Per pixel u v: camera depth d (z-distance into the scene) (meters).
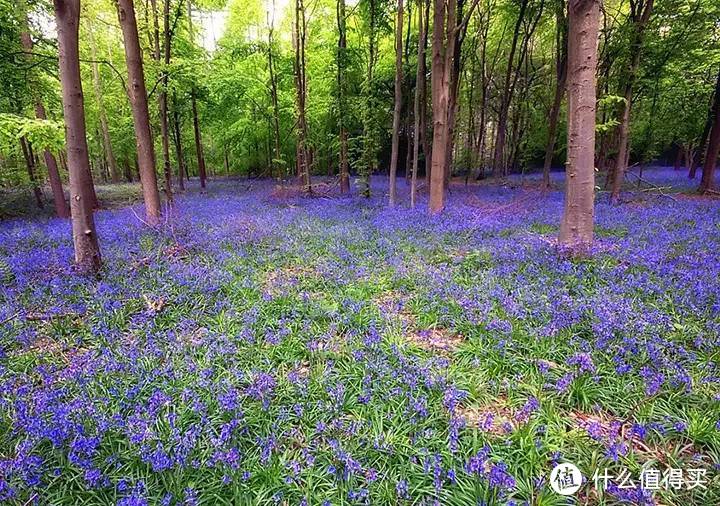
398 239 9.35
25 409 3.29
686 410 3.37
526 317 4.95
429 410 3.42
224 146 34.50
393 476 2.79
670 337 4.37
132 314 5.35
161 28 17.88
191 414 3.38
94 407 3.32
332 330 4.84
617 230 9.69
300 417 3.39
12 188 16.83
